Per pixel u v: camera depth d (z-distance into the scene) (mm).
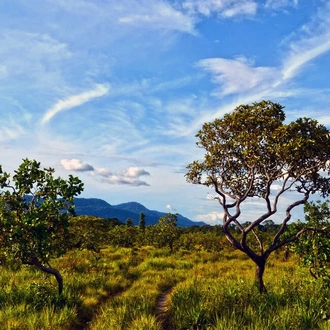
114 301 13562
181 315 10797
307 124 12281
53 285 14500
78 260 23172
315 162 12562
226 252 37281
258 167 13539
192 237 39969
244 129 13125
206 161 14375
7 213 12156
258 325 9156
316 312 10000
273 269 22812
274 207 13016
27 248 12156
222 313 10336
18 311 11211
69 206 13133
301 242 15383
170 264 25859
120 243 41500
